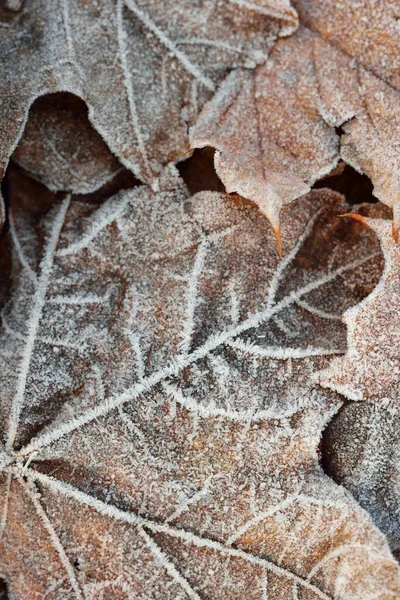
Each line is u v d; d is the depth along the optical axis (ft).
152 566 1.25
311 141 1.23
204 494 1.24
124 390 1.24
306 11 1.23
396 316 1.22
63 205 1.29
